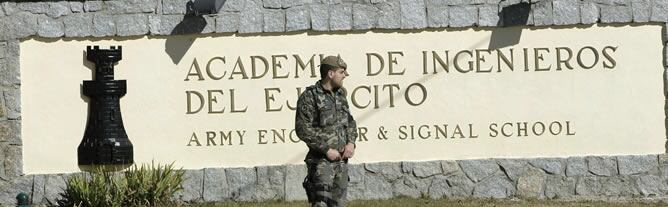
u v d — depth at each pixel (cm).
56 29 1484
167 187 1449
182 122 1500
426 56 1512
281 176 1503
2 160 1484
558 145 1527
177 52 1498
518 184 1518
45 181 1485
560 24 1517
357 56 1508
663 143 1521
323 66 1121
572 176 1522
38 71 1488
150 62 1495
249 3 1500
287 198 1502
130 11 1490
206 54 1501
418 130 1516
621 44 1525
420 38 1512
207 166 1503
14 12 1481
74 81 1490
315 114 1114
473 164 1515
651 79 1526
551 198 1518
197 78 1499
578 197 1521
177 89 1498
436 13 1509
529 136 1524
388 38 1511
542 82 1522
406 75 1513
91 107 1492
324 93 1119
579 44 1523
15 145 1485
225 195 1500
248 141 1506
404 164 1511
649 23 1524
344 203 1125
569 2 1516
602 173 1525
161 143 1498
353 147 1128
